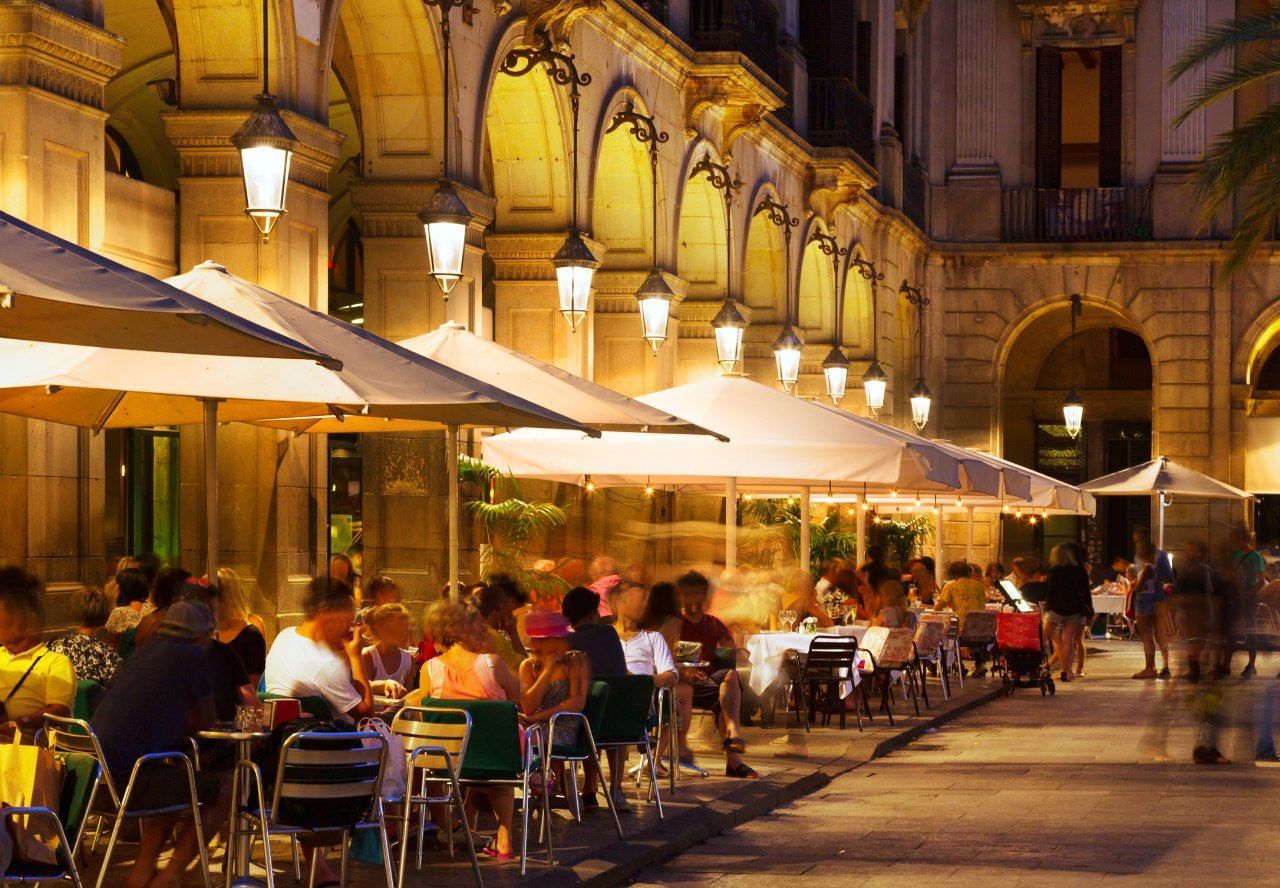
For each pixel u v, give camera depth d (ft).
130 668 28.22
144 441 57.77
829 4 97.25
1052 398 138.21
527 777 31.89
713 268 82.43
